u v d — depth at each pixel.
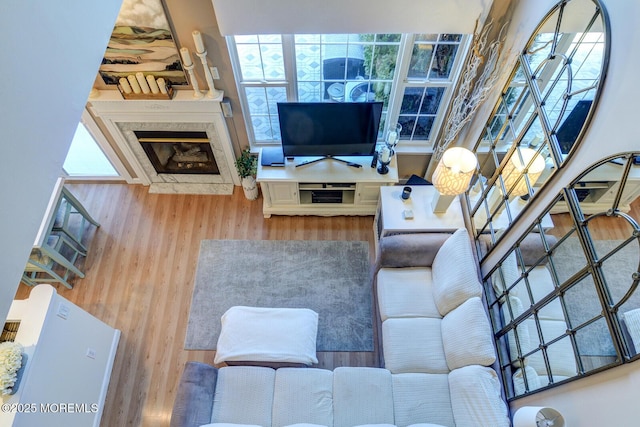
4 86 1.24
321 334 3.51
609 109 1.79
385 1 2.60
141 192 4.37
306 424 2.41
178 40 2.98
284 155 3.66
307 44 3.11
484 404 2.38
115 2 2.00
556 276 2.16
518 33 2.70
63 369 2.68
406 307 3.07
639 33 1.63
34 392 2.38
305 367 2.97
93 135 3.78
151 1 2.70
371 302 3.67
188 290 3.72
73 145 4.04
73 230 4.00
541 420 1.93
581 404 1.90
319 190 3.94
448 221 3.38
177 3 2.72
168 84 3.33
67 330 2.71
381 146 3.81
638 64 1.62
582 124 1.96
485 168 3.18
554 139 2.19
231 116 3.60
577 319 1.96
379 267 3.31
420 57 3.22
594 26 1.92
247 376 2.77
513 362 2.61
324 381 2.78
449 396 2.70
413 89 3.48
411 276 3.21
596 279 1.82
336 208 4.10
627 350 1.62
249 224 4.14
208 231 4.09
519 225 2.59
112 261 3.87
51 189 1.54
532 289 2.40
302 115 3.29
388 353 2.92
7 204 1.28
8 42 1.26
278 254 3.94
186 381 2.62
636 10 1.65
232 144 3.98
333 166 3.71
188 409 2.53
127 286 3.73
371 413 2.66
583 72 1.98
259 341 2.91
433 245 3.14
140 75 3.19
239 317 3.02
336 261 3.90
